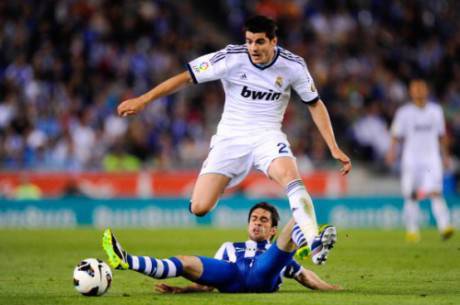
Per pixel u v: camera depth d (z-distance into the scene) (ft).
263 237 99.45
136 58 322.55
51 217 267.18
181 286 105.60
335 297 95.30
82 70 315.17
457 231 240.12
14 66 314.14
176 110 306.96
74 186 275.59
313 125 305.53
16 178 275.59
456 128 316.19
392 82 336.70
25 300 94.73
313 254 89.86
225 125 105.60
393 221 262.26
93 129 295.69
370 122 313.94
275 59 102.89
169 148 293.64
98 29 327.06
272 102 104.42
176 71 326.65
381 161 306.76
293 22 346.95
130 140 293.02
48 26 327.06
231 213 265.95
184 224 266.77
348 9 359.66
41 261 148.66
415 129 197.36
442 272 128.26
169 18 343.46
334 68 333.62
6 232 234.79
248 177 276.82
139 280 116.47
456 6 386.52
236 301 91.30
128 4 337.72
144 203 267.80
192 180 278.26
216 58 103.60
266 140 103.30
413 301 92.99
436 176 196.44
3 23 328.70
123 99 308.40
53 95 306.96
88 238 209.05
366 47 349.00
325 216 262.88
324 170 289.94
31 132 293.02
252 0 355.56
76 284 96.27
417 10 366.84
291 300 92.07
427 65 352.08
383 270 131.44
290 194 97.50
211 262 96.53
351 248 173.58
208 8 365.61
